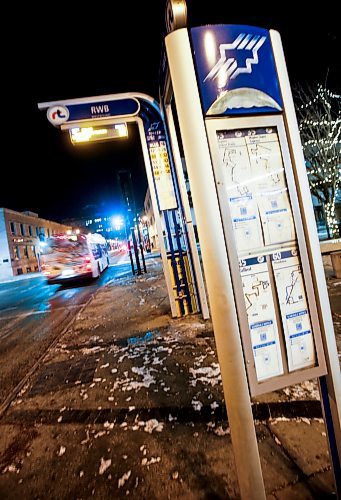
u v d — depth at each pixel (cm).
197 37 152
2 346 576
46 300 1055
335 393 166
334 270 680
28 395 345
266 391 160
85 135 565
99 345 486
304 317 170
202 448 221
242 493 154
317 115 1039
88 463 222
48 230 4678
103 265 1798
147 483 197
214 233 150
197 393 298
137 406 289
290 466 194
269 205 166
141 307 705
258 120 164
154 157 553
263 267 164
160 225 561
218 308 150
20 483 212
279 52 171
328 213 1145
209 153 154
